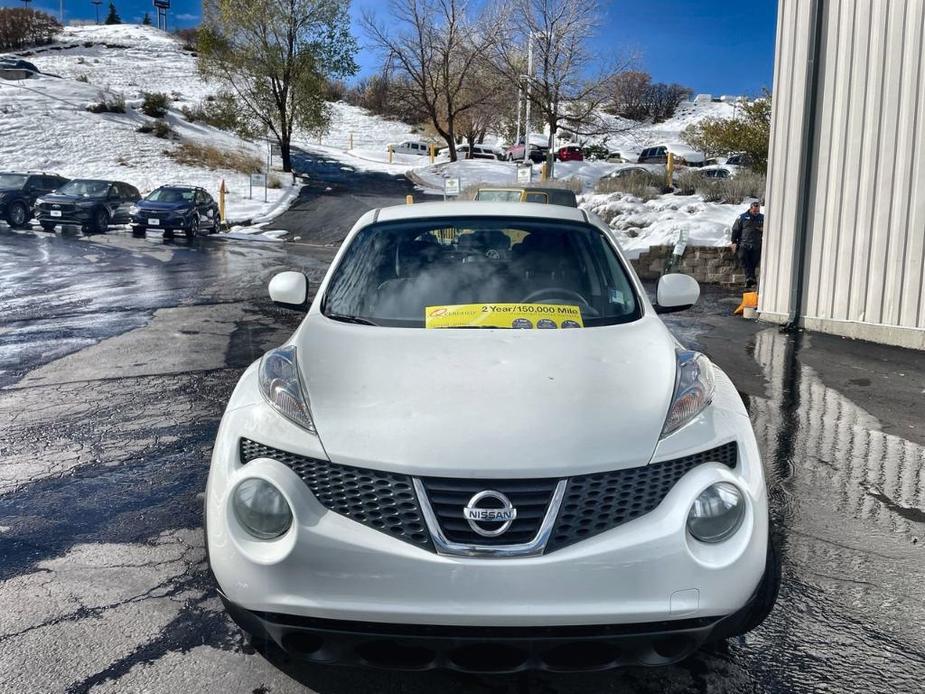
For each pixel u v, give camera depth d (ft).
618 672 9.29
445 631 7.60
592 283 12.12
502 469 7.80
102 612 10.43
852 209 32.45
